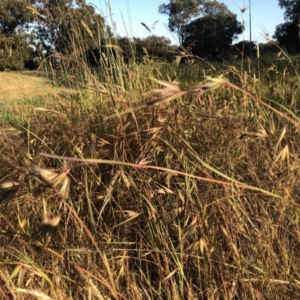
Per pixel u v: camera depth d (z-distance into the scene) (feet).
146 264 5.43
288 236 5.53
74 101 9.77
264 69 10.72
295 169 5.63
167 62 12.07
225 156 6.18
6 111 11.00
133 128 6.95
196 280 5.37
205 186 5.78
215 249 5.25
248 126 7.02
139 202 5.88
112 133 7.18
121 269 5.23
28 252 5.38
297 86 9.99
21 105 10.70
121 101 7.40
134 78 9.62
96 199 5.95
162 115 6.85
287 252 5.28
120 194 6.05
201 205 5.26
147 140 6.26
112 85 9.09
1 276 4.91
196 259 5.35
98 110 8.43
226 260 5.40
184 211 5.64
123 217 5.95
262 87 9.77
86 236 5.57
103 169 6.79
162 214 5.75
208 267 5.16
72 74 10.69
